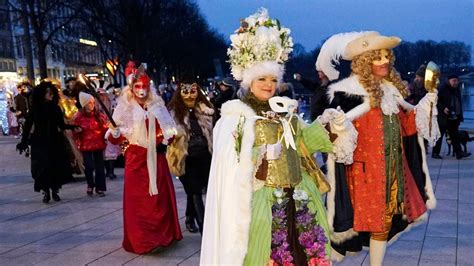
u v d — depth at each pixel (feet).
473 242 15.69
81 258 15.80
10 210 23.15
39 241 17.92
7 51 154.10
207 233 10.12
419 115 13.12
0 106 70.59
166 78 192.85
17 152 48.08
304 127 10.91
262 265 9.96
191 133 17.12
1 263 15.60
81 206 23.48
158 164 16.51
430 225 17.53
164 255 15.85
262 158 10.12
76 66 165.27
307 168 10.96
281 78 10.70
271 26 10.59
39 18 77.46
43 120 24.29
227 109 10.40
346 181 12.65
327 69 13.48
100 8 103.40
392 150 12.62
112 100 34.91
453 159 32.50
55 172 24.59
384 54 12.57
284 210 10.12
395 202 12.80
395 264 13.98
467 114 66.69
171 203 16.75
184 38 155.84
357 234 13.34
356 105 12.46
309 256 10.20
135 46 110.11
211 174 10.17
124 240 16.42
